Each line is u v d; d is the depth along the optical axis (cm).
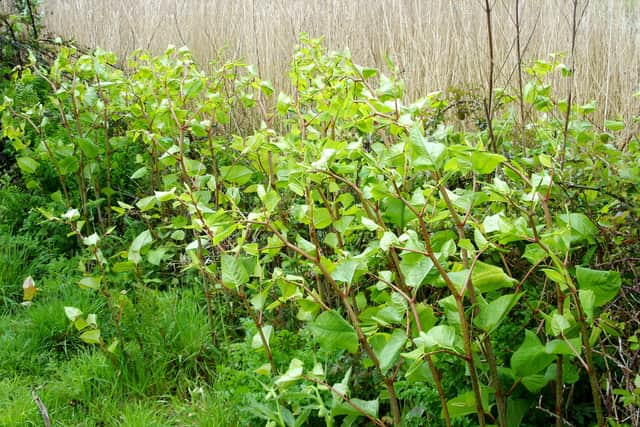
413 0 580
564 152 249
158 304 320
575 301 179
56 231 411
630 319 232
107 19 782
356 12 589
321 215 227
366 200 212
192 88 323
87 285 296
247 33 604
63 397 287
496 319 183
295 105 286
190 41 685
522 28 529
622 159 274
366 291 294
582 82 484
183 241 387
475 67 466
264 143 258
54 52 579
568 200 253
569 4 546
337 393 196
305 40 320
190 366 307
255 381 251
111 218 426
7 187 441
